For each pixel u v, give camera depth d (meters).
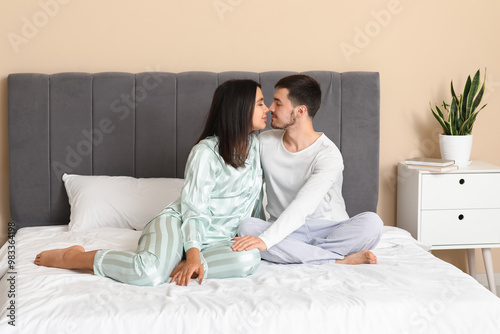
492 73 3.43
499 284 3.58
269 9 3.29
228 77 3.19
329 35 3.33
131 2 3.23
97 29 3.23
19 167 3.12
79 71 3.23
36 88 3.10
